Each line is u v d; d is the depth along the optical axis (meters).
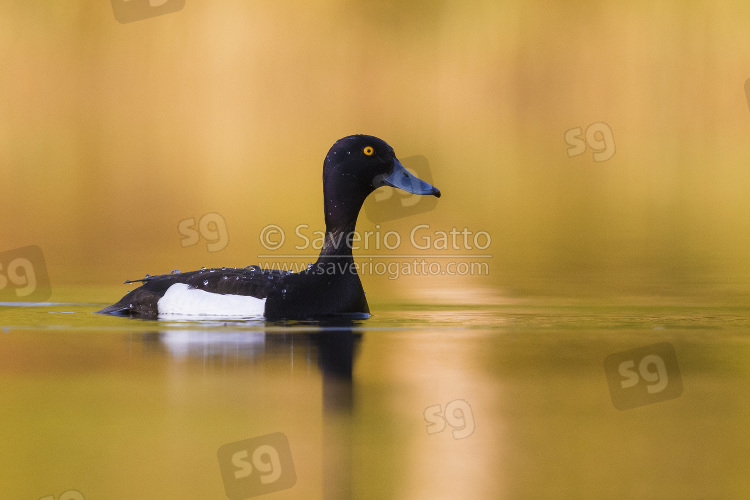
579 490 5.61
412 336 10.29
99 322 10.98
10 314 11.67
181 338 9.99
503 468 6.02
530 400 7.59
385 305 12.75
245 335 10.14
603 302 12.97
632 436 6.62
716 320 11.46
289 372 8.44
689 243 20.61
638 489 5.63
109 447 6.36
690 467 6.03
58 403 7.39
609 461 6.13
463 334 10.48
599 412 7.24
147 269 16.02
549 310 12.30
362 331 10.57
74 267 16.22
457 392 7.82
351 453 6.34
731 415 7.19
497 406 7.40
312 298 11.43
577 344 9.87
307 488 5.70
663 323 11.24
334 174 11.67
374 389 7.89
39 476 5.85
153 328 10.58
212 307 11.34
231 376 8.29
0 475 5.88
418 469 5.94
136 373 8.36
